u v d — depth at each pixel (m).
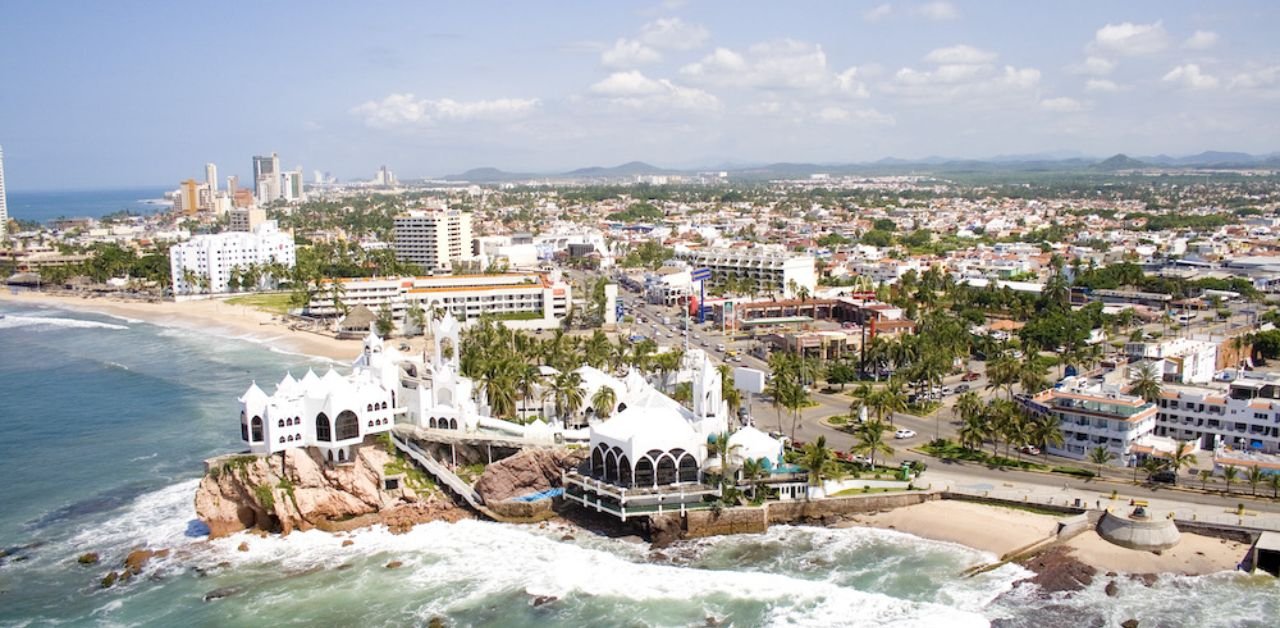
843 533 181.38
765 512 182.25
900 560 168.62
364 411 198.38
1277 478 184.25
